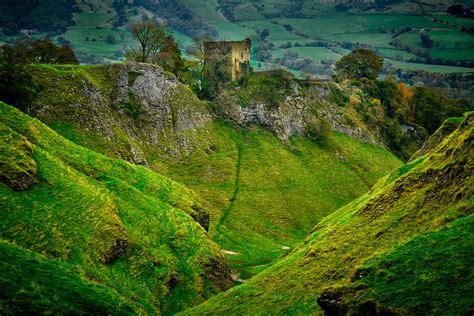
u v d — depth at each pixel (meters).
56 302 46.59
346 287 38.56
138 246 72.50
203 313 58.41
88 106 127.25
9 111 84.75
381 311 34.97
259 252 115.19
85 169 84.25
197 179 145.38
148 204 83.81
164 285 69.69
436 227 46.81
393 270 38.53
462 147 53.72
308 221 145.75
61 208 66.94
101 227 68.94
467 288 33.50
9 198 62.78
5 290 44.28
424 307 33.66
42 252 59.12
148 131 144.62
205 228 99.25
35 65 128.25
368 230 56.28
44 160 73.69
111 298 54.00
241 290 60.69
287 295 54.31
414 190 56.69
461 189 49.28
